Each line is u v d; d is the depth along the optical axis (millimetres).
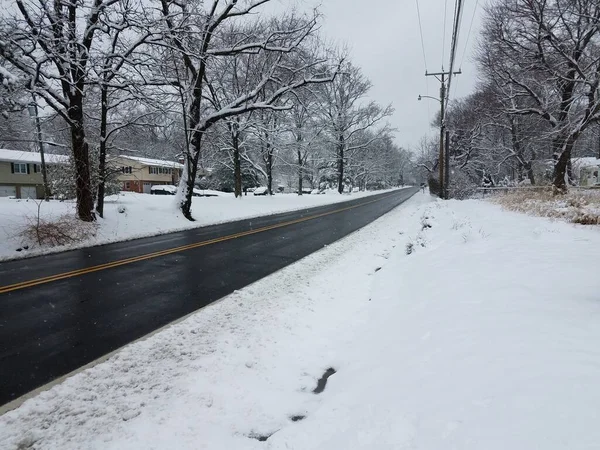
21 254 10633
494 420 2328
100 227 14398
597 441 1960
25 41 11758
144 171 56781
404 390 3162
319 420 3121
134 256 10656
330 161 52219
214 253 11164
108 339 5090
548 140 27828
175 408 3568
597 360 2873
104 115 15844
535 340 3430
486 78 32375
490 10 25938
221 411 3525
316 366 4426
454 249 8852
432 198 40438
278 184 67125
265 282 7934
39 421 3375
